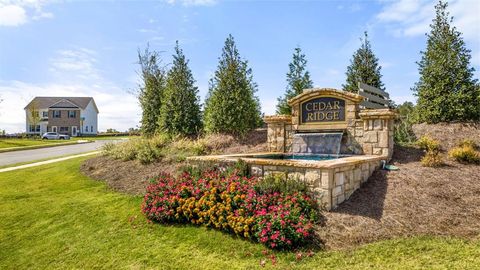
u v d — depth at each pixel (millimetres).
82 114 55281
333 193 5570
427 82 10383
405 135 9664
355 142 8562
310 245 4609
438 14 10445
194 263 4508
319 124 9336
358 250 4359
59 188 9594
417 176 6641
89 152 22500
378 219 5137
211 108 13875
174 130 14930
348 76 13312
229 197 5609
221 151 12039
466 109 9617
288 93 13836
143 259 4793
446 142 8805
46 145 28953
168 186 6750
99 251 5227
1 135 45469
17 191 9562
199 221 5703
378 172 7188
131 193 8164
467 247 4219
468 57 9812
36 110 50969
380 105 11367
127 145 13258
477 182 6148
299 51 13820
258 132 13234
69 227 6383
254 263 4324
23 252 5508
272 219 4816
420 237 4598
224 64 13578
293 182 5758
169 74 15758
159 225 6023
